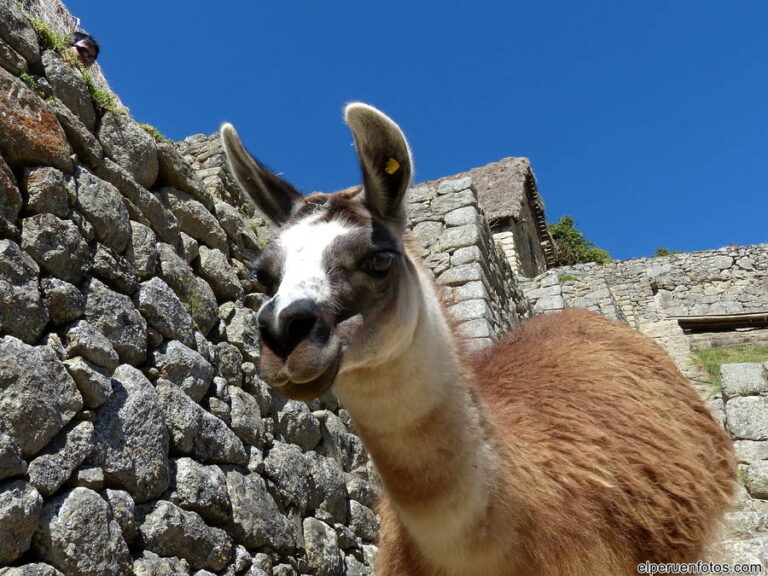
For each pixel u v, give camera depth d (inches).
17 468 38.4
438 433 31.3
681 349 231.1
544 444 36.7
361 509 71.6
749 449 81.4
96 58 69.4
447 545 32.5
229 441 55.7
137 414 47.5
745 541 67.4
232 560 50.9
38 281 45.3
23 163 48.4
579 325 51.6
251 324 68.9
